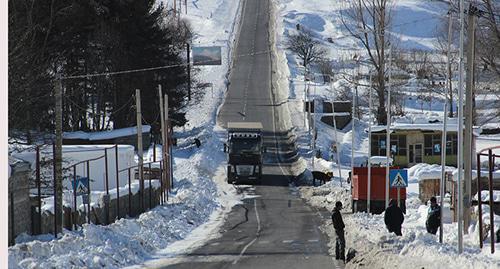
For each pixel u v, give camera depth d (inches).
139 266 2768.2
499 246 2753.4
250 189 6727.4
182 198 5511.8
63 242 2642.7
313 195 6136.8
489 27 5713.6
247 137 7037.4
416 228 3725.4
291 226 4303.6
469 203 3065.9
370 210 4827.8
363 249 2918.3
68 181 5022.1
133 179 6112.2
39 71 5708.7
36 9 6422.2
